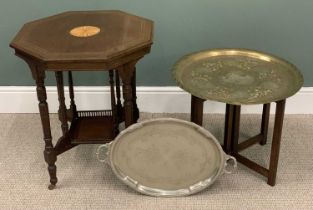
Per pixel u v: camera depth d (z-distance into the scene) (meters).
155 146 2.16
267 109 2.31
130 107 2.03
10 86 2.66
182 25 2.47
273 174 2.10
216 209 2.01
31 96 2.67
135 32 1.98
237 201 2.05
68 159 2.33
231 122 2.20
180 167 2.10
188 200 2.05
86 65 1.78
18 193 2.12
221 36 2.50
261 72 2.11
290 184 2.15
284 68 2.13
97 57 1.76
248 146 2.35
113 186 2.15
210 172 2.06
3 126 2.60
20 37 1.93
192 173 2.07
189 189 2.04
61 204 2.05
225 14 2.44
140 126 2.20
